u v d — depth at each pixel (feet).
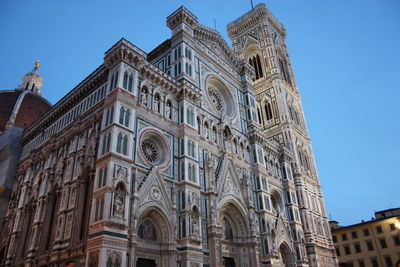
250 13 313.32
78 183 117.50
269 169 194.49
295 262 171.94
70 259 101.96
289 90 277.85
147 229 108.99
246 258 146.30
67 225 113.60
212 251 125.39
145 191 108.47
